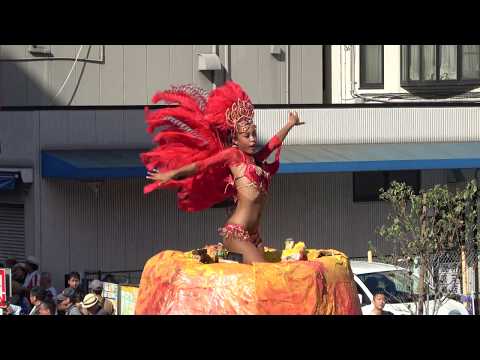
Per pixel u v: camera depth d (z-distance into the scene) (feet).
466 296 59.31
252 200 26.48
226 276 24.59
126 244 80.33
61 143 78.79
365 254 88.53
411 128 88.84
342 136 87.04
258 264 24.61
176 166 26.55
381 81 95.76
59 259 78.23
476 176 90.53
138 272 75.66
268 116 84.28
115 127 80.02
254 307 24.31
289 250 27.45
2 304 52.90
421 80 95.66
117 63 84.48
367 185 88.84
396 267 59.72
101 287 51.62
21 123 78.43
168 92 27.25
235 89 26.89
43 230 77.71
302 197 86.69
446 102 91.45
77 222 78.64
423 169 85.92
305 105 85.76
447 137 89.81
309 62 91.97
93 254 79.15
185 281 24.90
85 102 83.76
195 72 86.94
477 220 58.59
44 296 52.01
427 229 56.90
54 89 82.74
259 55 89.86
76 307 50.70
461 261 58.59
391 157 83.15
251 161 26.84
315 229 87.15
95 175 73.92
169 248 81.46
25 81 82.12
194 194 26.89
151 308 25.67
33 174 77.77
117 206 79.97
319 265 25.23
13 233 79.82
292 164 79.97
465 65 96.07
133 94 84.94
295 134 85.46
